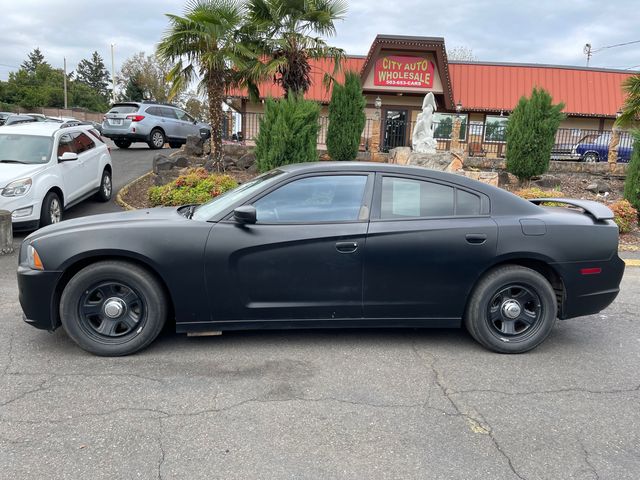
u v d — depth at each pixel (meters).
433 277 4.28
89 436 3.05
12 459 2.82
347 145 12.88
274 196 4.27
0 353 4.18
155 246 4.04
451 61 24.98
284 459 2.88
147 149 20.95
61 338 4.51
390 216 4.29
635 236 9.88
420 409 3.46
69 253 4.02
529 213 4.47
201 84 12.87
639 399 3.68
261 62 12.69
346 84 12.84
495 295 4.36
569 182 13.70
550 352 4.52
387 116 24.00
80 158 10.23
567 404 3.58
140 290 4.09
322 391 3.67
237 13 11.97
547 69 24.83
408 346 4.54
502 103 23.97
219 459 2.87
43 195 8.58
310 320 4.27
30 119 26.94
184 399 3.51
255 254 4.11
